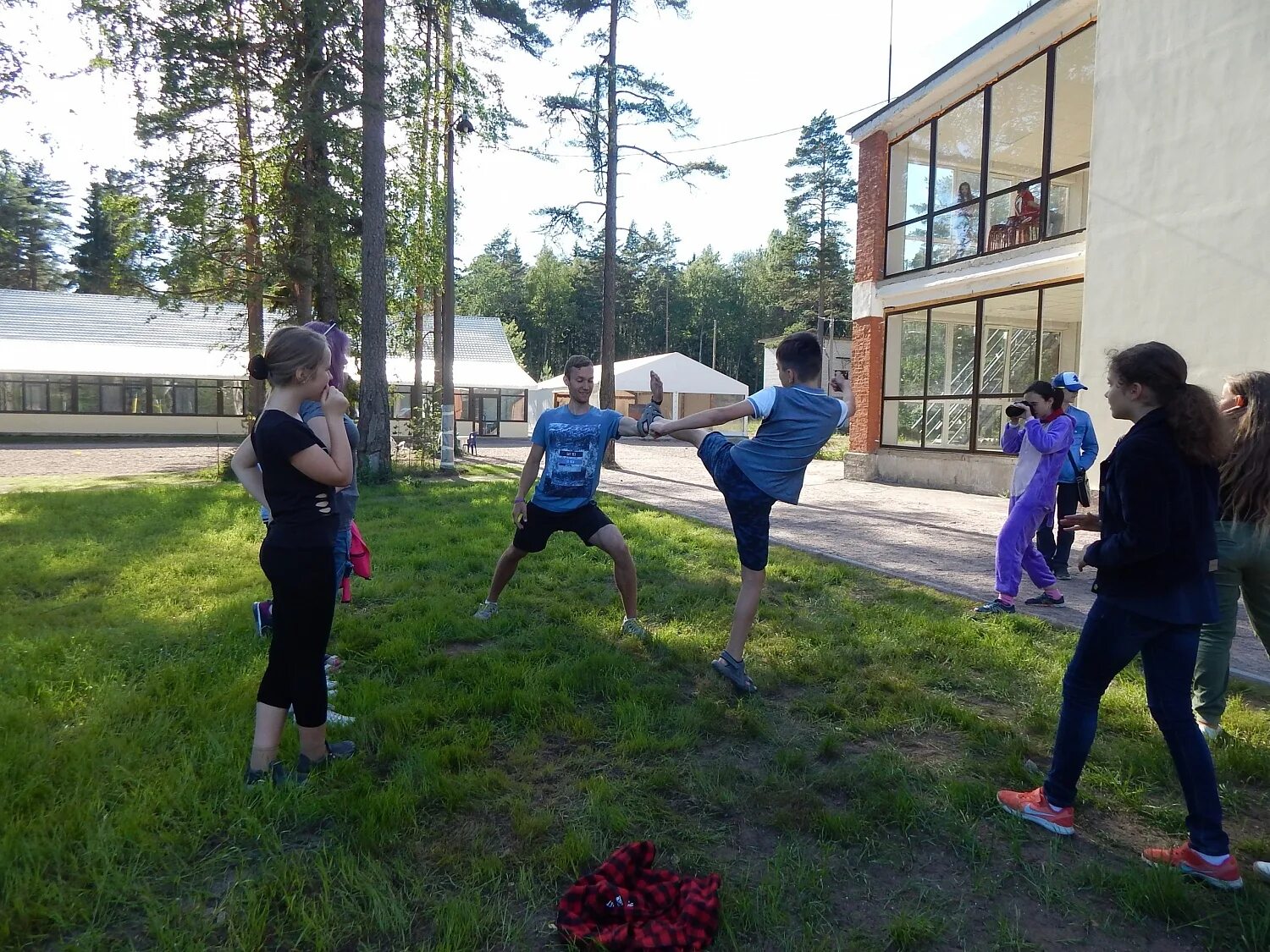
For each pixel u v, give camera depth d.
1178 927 2.35
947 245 15.07
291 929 2.24
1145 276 10.29
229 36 13.98
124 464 20.05
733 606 5.63
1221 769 3.28
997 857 2.69
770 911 2.32
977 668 4.48
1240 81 9.10
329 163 15.01
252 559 7.05
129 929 2.23
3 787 2.82
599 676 4.11
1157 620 2.59
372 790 2.90
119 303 35.22
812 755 3.40
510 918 2.30
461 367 37.97
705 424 3.99
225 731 3.35
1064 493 6.98
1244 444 3.31
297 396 2.86
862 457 16.72
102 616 5.19
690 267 82.94
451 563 6.84
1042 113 13.87
